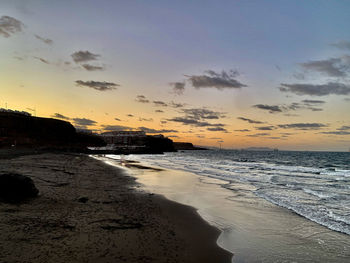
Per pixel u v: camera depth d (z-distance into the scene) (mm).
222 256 5680
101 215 7430
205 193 14406
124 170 26828
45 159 28766
